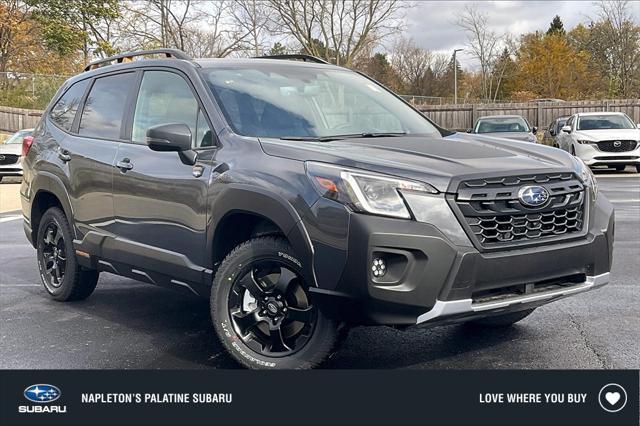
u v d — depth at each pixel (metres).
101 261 5.13
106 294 6.14
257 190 3.73
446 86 62.28
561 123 23.28
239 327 3.89
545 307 5.33
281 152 3.79
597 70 52.16
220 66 4.76
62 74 36.03
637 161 17.41
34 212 6.04
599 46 51.09
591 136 17.66
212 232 4.04
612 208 4.11
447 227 3.34
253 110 4.38
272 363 3.77
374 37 38.09
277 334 3.76
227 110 4.31
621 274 6.37
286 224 3.57
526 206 3.52
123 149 4.87
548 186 3.65
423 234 3.28
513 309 3.61
